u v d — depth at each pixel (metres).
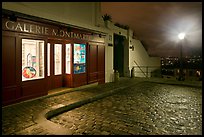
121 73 17.52
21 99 7.69
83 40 11.22
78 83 10.95
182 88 12.18
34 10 8.07
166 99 9.00
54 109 6.68
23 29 7.62
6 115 6.11
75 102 7.70
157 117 6.36
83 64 11.33
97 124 5.71
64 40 10.19
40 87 8.52
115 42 16.75
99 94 9.34
